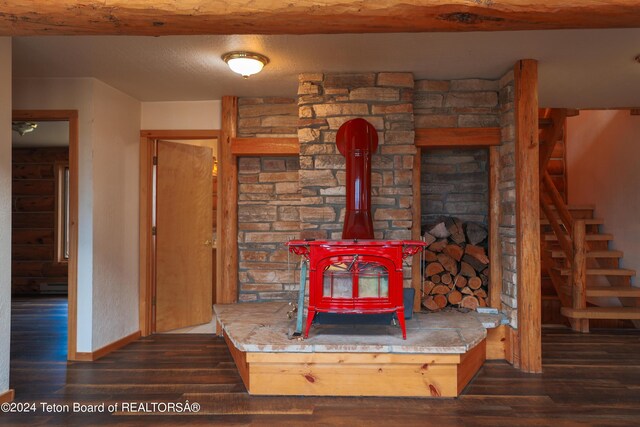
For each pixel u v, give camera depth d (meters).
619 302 5.52
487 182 4.62
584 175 6.56
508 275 4.00
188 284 5.33
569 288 5.34
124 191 4.60
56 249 8.20
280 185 4.87
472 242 4.41
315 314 3.46
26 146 8.25
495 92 4.23
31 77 4.12
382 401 3.01
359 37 3.30
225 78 4.20
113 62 3.77
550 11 2.06
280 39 3.34
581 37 3.30
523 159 3.70
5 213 3.05
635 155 5.37
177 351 4.27
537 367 3.63
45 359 4.04
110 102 4.38
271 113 4.82
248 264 4.86
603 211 6.07
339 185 4.01
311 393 3.11
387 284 3.18
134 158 4.80
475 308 4.24
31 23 2.19
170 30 2.27
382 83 4.04
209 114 4.89
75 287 4.04
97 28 2.24
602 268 5.79
